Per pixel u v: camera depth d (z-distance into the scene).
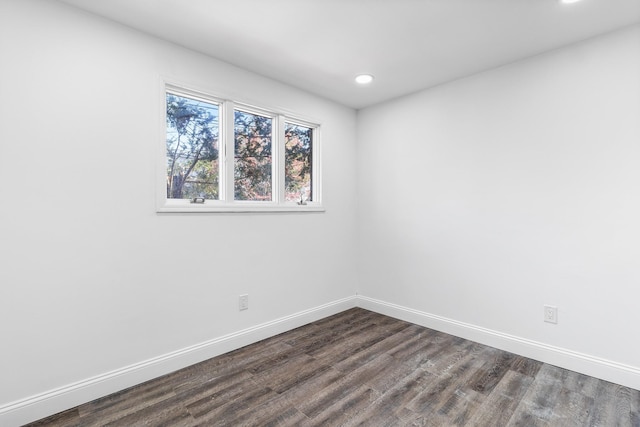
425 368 2.37
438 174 3.07
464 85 2.89
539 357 2.46
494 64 2.63
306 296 3.27
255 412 1.87
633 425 1.74
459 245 2.93
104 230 2.02
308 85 3.08
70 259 1.90
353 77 2.90
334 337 2.93
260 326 2.86
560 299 2.38
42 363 1.81
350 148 3.73
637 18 1.99
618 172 2.13
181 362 2.35
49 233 1.83
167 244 2.29
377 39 2.26
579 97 2.28
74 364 1.92
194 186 2.53
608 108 2.16
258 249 2.85
